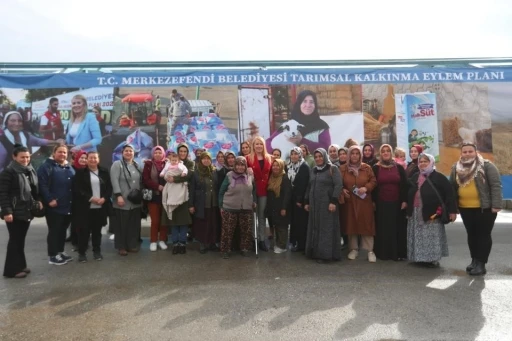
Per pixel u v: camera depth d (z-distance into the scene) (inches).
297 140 353.4
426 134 354.9
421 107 355.6
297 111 353.1
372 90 355.6
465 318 157.2
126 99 346.6
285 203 260.7
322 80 353.1
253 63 352.5
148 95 347.9
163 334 145.3
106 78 345.7
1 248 279.3
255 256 256.4
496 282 201.6
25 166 213.9
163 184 267.1
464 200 219.6
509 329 147.2
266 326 151.3
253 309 167.5
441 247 227.3
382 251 245.0
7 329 150.1
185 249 268.4
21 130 338.6
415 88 355.6
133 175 261.9
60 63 345.4
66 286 198.2
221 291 189.8
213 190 265.1
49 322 156.1
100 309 168.7
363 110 354.9
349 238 253.3
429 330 146.8
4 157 335.6
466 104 356.2
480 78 355.3
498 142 354.0
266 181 268.7
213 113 350.0
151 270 224.8
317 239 240.7
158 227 278.4
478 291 188.1
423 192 227.3
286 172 277.6
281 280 206.4
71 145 342.3
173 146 347.9
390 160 246.7
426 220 225.6
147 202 273.4
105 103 345.7
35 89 340.5
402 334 143.9
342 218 251.0
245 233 256.4
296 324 152.9
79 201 240.2
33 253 264.8
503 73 355.6
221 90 350.9
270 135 352.5
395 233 244.5
